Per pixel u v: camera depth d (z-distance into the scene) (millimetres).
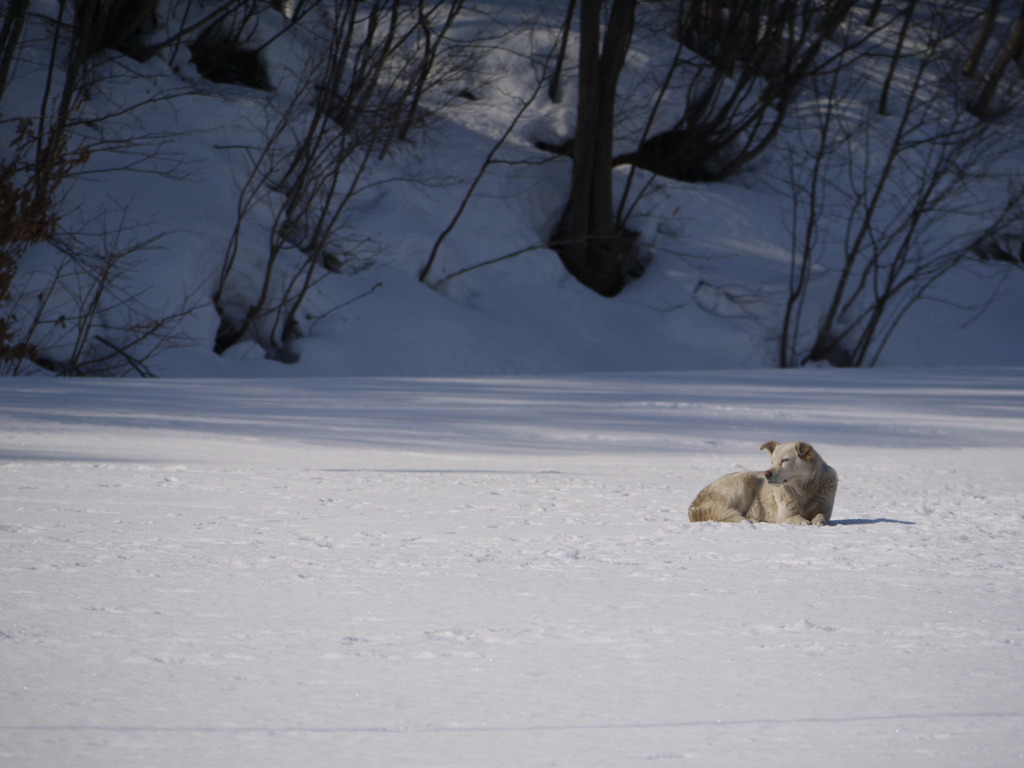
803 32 77688
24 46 58500
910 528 12906
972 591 8984
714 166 83625
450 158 74312
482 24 81625
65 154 47562
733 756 4879
